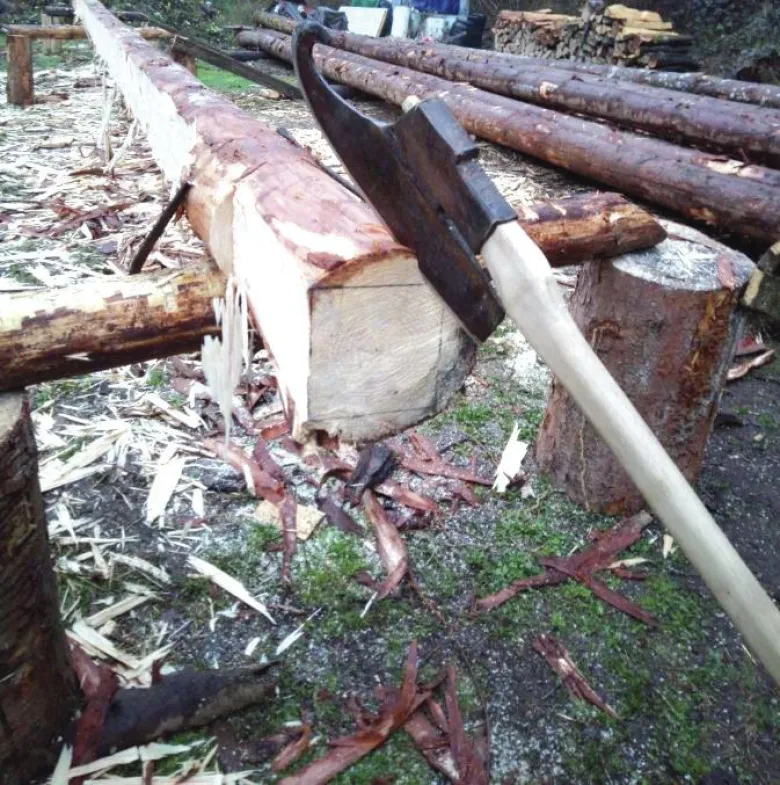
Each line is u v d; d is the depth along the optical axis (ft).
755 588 3.69
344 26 35.24
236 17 46.44
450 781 5.25
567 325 3.73
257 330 5.17
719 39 31.71
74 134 20.21
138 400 9.39
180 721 5.46
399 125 3.87
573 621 6.60
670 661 6.29
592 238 6.75
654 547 7.51
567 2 42.78
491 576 7.01
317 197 4.65
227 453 8.40
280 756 5.35
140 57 12.87
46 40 33.19
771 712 5.92
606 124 19.02
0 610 4.44
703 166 14.14
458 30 35.19
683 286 6.63
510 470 8.38
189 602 6.56
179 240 13.48
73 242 13.37
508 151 21.39
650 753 5.55
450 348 4.36
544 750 5.52
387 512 7.68
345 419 4.24
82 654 5.90
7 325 4.74
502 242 3.76
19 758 4.95
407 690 5.78
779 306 6.77
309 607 6.58
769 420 10.00
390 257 3.88
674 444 7.46
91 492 7.78
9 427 4.30
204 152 6.52
